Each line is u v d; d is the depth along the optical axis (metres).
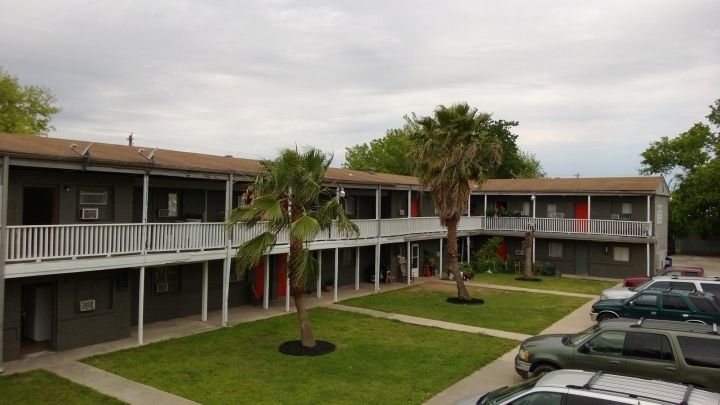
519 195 35.53
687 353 9.92
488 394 8.02
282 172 14.17
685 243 48.41
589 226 31.31
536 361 11.25
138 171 14.95
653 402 6.24
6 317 13.48
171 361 13.61
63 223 15.01
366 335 16.59
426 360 13.88
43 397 11.05
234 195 21.41
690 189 45.56
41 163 12.83
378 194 25.06
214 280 20.53
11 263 12.50
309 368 13.05
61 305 14.58
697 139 49.12
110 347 14.97
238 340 15.78
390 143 63.31
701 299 15.12
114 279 15.78
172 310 18.89
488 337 16.53
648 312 15.59
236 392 11.34
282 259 23.30
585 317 19.84
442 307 21.42
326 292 24.89
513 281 29.48
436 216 31.34
